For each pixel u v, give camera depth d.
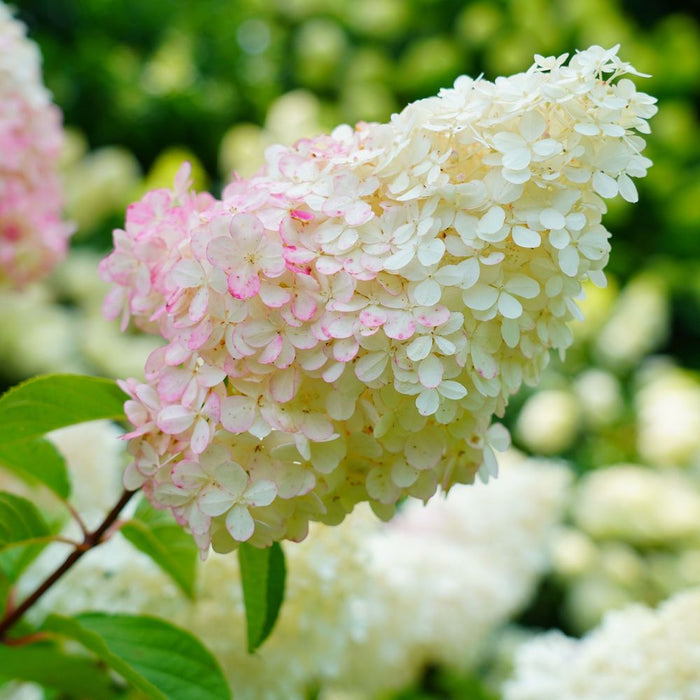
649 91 3.41
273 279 0.72
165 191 0.77
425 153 0.73
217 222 0.72
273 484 0.72
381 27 3.40
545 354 0.76
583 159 0.73
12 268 1.11
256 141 2.57
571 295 0.74
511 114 0.72
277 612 0.80
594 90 0.73
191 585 0.85
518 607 1.38
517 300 0.72
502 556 1.28
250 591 0.80
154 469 0.73
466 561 1.09
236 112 2.95
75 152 2.10
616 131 0.72
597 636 0.90
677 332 3.16
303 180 0.74
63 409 0.78
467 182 0.73
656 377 2.51
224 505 0.71
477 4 3.37
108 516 0.81
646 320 2.57
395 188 0.73
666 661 0.86
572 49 3.29
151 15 3.01
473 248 0.72
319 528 0.88
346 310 0.71
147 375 0.74
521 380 0.75
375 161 0.74
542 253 0.73
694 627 0.86
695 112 3.58
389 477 0.74
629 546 1.77
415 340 0.71
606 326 2.58
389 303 0.72
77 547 0.81
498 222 0.72
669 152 3.31
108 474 0.97
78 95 2.64
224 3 3.23
